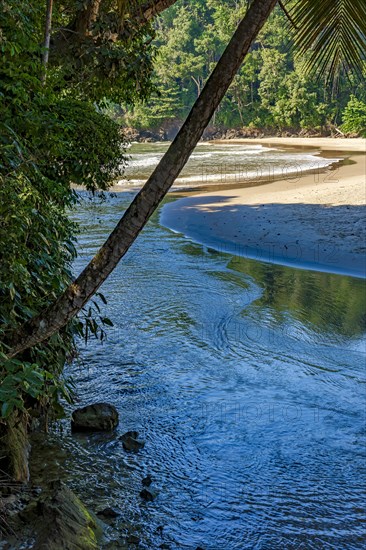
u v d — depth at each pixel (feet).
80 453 20.80
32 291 18.26
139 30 36.65
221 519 17.72
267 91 338.95
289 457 21.21
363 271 48.78
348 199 78.38
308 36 15.81
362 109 277.03
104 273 13.03
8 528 15.33
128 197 94.58
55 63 33.78
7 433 18.61
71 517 15.57
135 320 35.42
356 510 18.38
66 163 28.91
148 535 16.75
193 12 376.48
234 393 26.16
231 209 78.23
